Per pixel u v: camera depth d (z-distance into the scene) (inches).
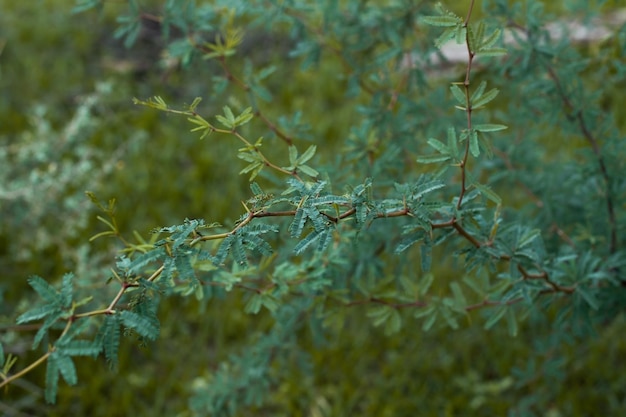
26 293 144.4
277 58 203.6
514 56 91.3
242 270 79.4
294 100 192.1
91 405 131.6
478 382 133.5
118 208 163.9
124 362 136.6
